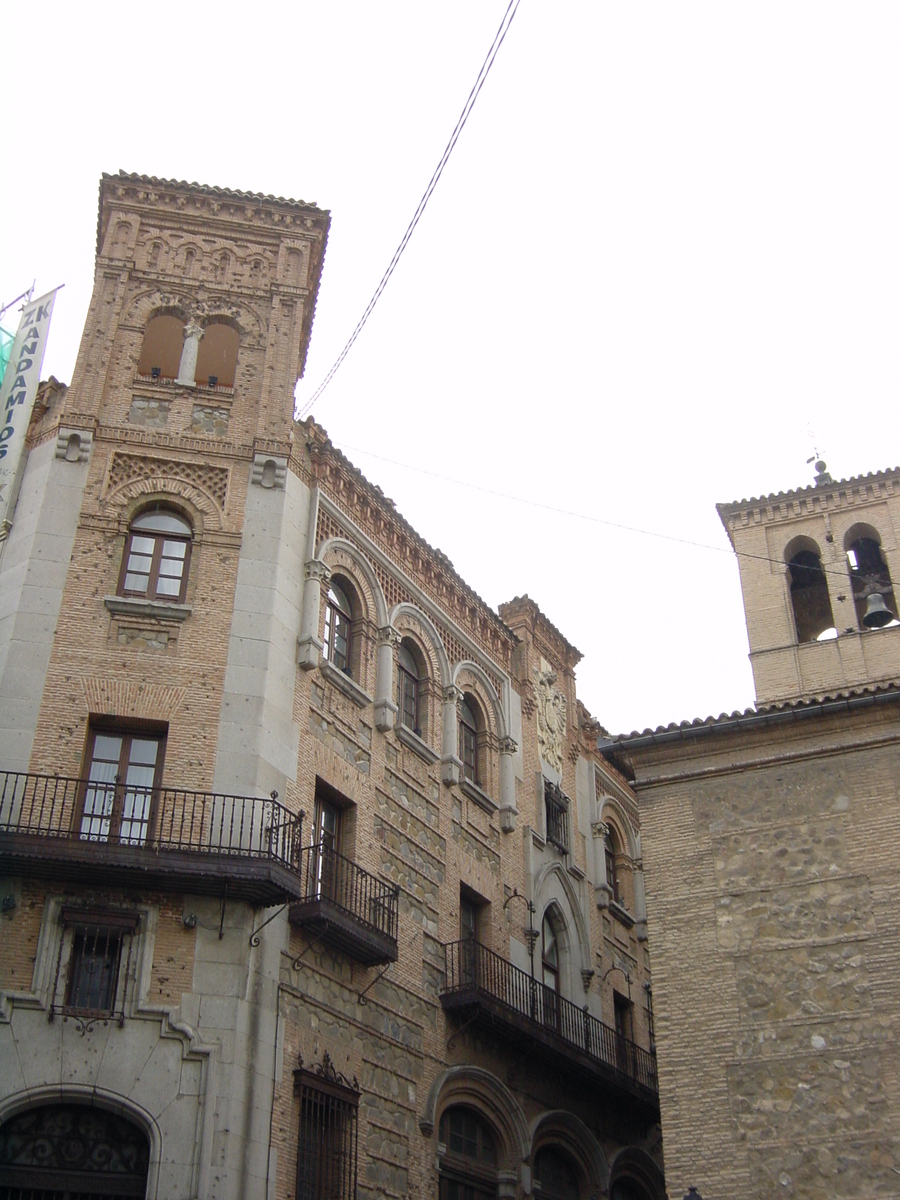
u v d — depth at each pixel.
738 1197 16.70
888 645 25.45
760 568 27.77
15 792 19.41
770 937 18.22
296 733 22.28
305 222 27.41
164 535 23.00
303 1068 19.73
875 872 18.06
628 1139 29.34
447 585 29.31
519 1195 24.45
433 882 25.36
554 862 30.48
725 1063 17.58
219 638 21.92
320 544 24.84
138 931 18.88
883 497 27.66
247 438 24.41
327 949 21.36
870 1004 17.25
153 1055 18.03
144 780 20.56
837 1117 16.75
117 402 24.11
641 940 34.19
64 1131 17.58
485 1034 25.28
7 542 22.30
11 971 18.08
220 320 26.05
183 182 27.08
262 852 19.39
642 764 20.16
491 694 30.03
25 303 24.91
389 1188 21.17
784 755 19.31
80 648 21.11
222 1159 17.62
